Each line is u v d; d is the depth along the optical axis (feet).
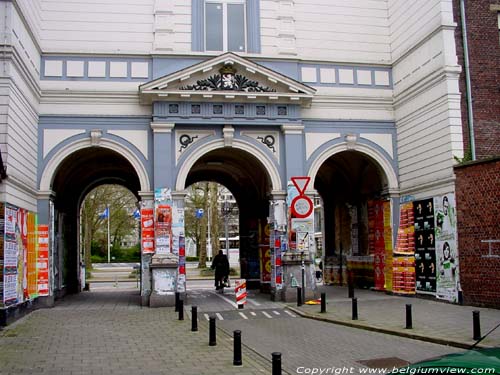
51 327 45.57
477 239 53.67
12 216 49.75
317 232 204.64
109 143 63.52
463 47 59.57
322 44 69.56
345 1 70.95
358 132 69.15
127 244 270.46
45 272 60.75
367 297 65.51
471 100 58.95
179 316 49.88
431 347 35.12
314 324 46.85
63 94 63.10
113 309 58.80
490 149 58.59
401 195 68.28
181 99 63.77
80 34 64.28
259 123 65.36
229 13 68.80
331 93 68.74
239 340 31.19
